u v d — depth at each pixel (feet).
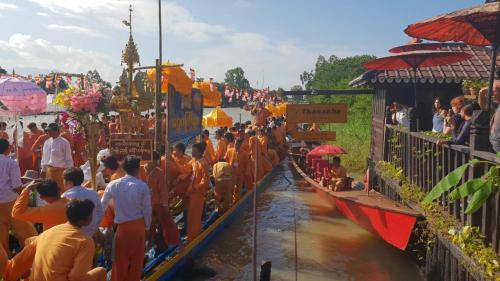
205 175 28.35
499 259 15.89
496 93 20.59
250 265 28.86
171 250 26.99
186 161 30.50
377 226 30.96
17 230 20.53
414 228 26.89
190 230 28.91
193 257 28.81
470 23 18.92
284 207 43.80
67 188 17.44
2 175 20.08
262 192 50.72
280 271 27.86
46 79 38.81
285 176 60.85
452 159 22.38
